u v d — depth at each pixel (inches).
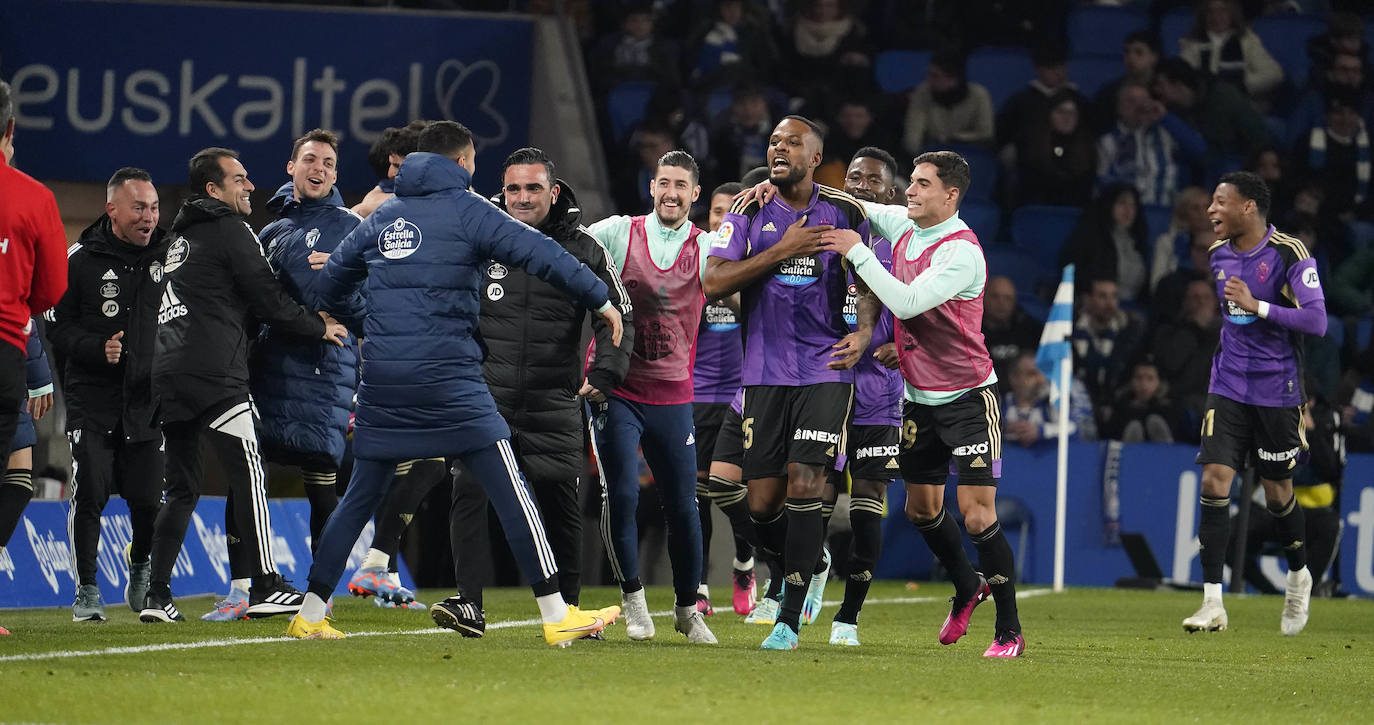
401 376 750.5
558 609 788.0
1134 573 1793.8
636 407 848.9
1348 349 2102.6
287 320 937.5
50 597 1103.6
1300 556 1111.6
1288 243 1120.2
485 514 835.4
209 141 1685.5
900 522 1807.3
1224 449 1127.6
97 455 989.8
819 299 817.5
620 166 2229.3
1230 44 2327.8
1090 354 2010.3
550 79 1759.4
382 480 786.8
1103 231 2160.4
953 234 835.4
